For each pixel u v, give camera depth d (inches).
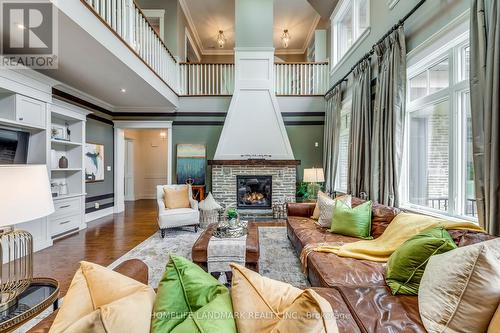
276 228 180.1
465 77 93.0
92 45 114.2
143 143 339.6
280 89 244.4
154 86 177.8
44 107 140.6
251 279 36.1
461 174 95.4
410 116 122.9
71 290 34.9
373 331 45.4
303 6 252.7
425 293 50.5
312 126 244.4
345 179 208.2
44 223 139.6
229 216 123.0
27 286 59.9
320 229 120.5
